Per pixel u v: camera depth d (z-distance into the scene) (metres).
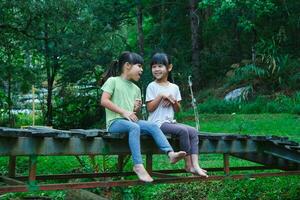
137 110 5.91
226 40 26.00
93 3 20.73
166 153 5.52
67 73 22.62
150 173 5.99
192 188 9.19
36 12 17.30
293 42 23.39
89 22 20.00
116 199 8.97
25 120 23.84
